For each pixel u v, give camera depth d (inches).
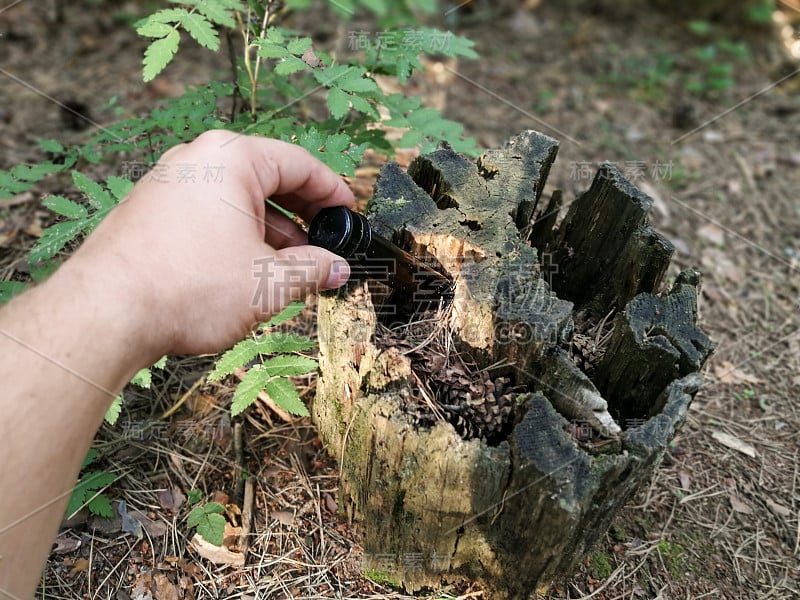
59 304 11.3
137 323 11.7
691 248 28.4
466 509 13.4
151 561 15.5
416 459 13.1
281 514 16.6
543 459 12.0
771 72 41.6
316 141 16.2
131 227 12.2
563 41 43.3
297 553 16.0
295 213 15.8
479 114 34.8
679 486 19.1
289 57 16.0
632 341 14.0
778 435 21.2
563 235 19.0
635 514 18.0
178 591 15.1
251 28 18.9
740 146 35.0
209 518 15.7
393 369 13.5
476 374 14.4
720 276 27.2
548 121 35.2
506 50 41.6
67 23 37.7
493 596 15.2
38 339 11.0
